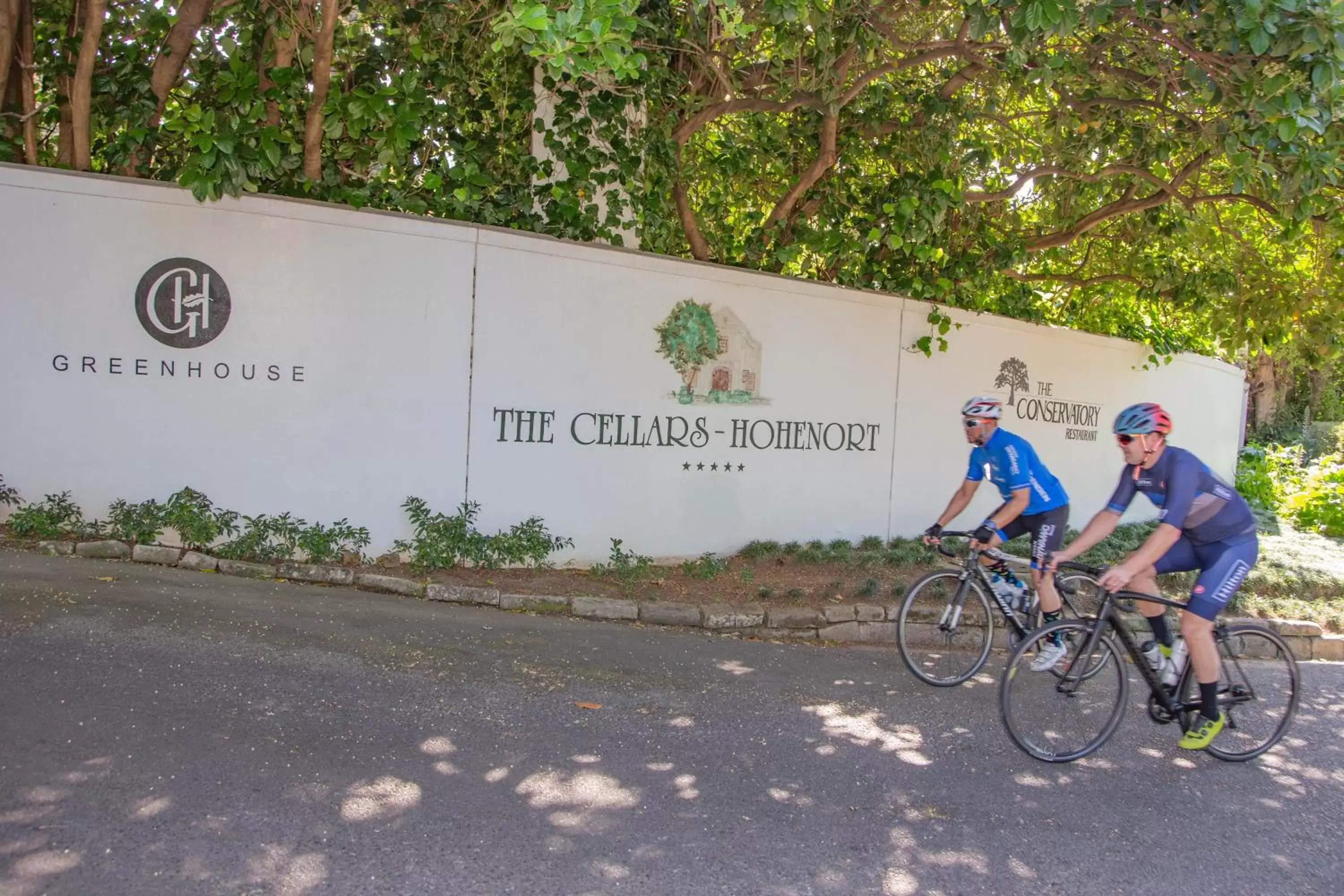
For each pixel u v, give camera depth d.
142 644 5.34
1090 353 12.77
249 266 7.25
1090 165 10.71
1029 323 11.80
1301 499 15.37
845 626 7.73
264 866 3.53
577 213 8.60
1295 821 4.76
